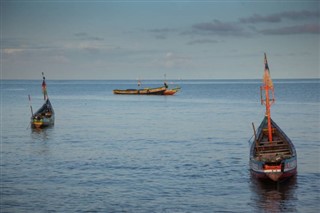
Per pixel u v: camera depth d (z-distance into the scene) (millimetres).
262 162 44875
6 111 128250
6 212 38531
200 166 53375
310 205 39469
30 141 73625
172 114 115688
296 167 48656
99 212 38281
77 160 57656
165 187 44875
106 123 97375
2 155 61406
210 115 111625
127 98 186000
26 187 45281
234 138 74188
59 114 119000
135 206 39594
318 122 92500
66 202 40719
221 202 40438
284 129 83125
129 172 50938
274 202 40250
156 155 60156
